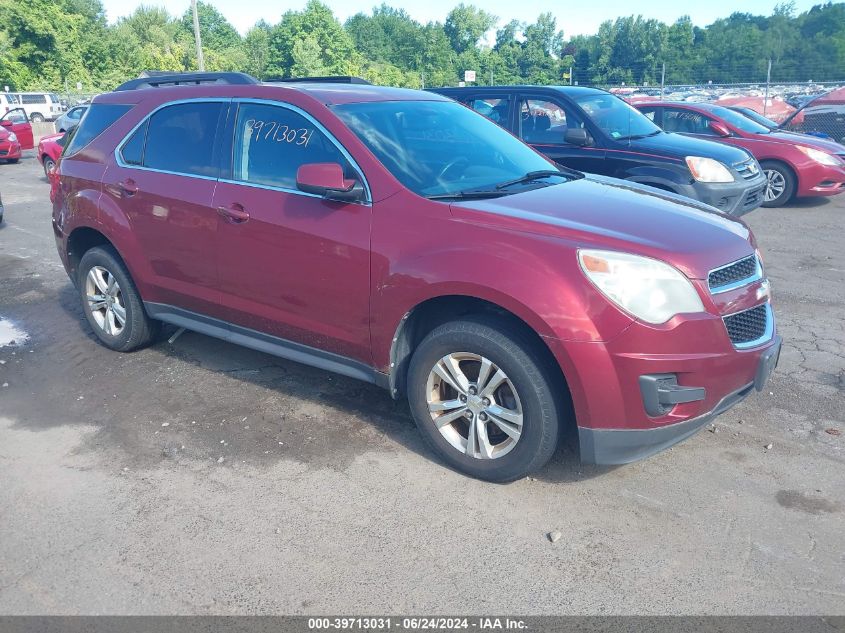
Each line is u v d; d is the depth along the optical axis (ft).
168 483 11.70
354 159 12.35
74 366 16.66
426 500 11.12
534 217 11.07
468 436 11.55
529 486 11.46
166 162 15.08
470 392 11.32
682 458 12.21
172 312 15.60
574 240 10.41
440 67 330.13
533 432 10.72
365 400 14.57
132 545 10.15
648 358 9.91
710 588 9.13
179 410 14.29
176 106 15.21
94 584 9.37
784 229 30.71
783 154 35.37
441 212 11.40
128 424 13.76
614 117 27.12
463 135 14.40
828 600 8.87
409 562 9.73
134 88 17.74
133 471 12.08
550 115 26.91
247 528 10.50
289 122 13.33
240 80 16.29
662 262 10.10
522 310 10.21
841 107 50.55
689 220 11.62
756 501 10.95
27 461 12.46
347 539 10.22
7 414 14.30
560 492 11.28
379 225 11.75
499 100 27.84
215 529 10.48
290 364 16.49
